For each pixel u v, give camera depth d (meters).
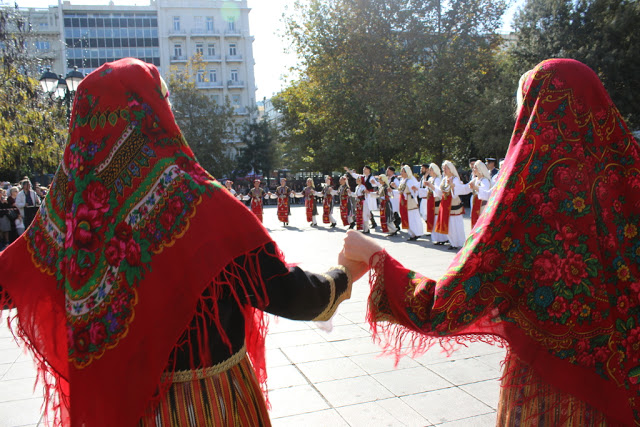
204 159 41.72
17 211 12.85
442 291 1.72
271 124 50.09
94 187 1.32
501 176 1.81
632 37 22.75
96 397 1.27
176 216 1.32
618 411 1.62
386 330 1.98
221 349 1.40
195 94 42.12
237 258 1.34
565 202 1.67
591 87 1.73
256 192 17.55
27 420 3.19
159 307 1.28
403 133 25.86
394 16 25.45
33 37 16.83
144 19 60.12
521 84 1.89
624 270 1.67
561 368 1.67
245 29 61.41
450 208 10.56
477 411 3.19
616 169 1.74
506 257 1.73
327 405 3.32
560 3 23.44
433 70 24.84
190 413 1.33
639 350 1.67
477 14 25.09
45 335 1.51
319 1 26.89
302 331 4.86
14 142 14.02
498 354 4.12
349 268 1.75
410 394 3.45
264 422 1.49
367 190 15.12
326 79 27.02
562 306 1.67
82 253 1.30
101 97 1.35
